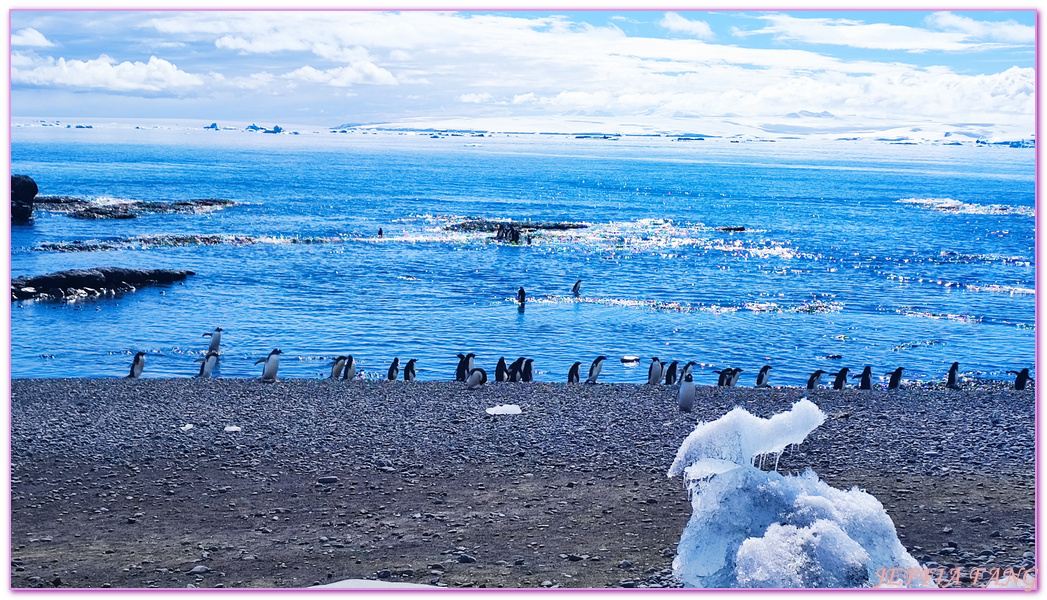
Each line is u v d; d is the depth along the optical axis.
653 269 47.12
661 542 11.74
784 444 10.60
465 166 174.25
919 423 17.70
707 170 175.12
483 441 16.52
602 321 33.50
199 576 10.73
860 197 103.81
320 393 20.36
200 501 13.53
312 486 14.19
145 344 29.06
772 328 32.34
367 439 16.61
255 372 25.72
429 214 76.31
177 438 16.59
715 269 47.19
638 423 17.84
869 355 28.36
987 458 15.31
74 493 13.84
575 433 17.08
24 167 128.12
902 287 41.53
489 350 28.94
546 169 169.62
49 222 61.97
